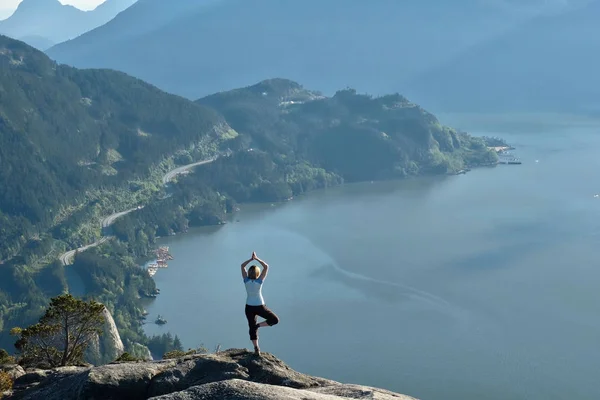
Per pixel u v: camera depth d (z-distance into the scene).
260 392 20.33
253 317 26.34
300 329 197.12
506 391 153.12
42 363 47.91
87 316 49.72
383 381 162.12
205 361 26.42
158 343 195.00
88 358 108.56
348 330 194.62
